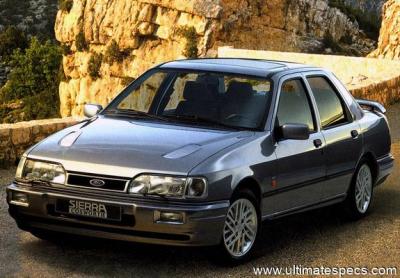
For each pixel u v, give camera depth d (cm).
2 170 1154
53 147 703
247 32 6762
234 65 821
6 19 16212
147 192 654
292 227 873
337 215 912
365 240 826
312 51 7319
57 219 675
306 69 853
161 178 655
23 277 648
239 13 6688
